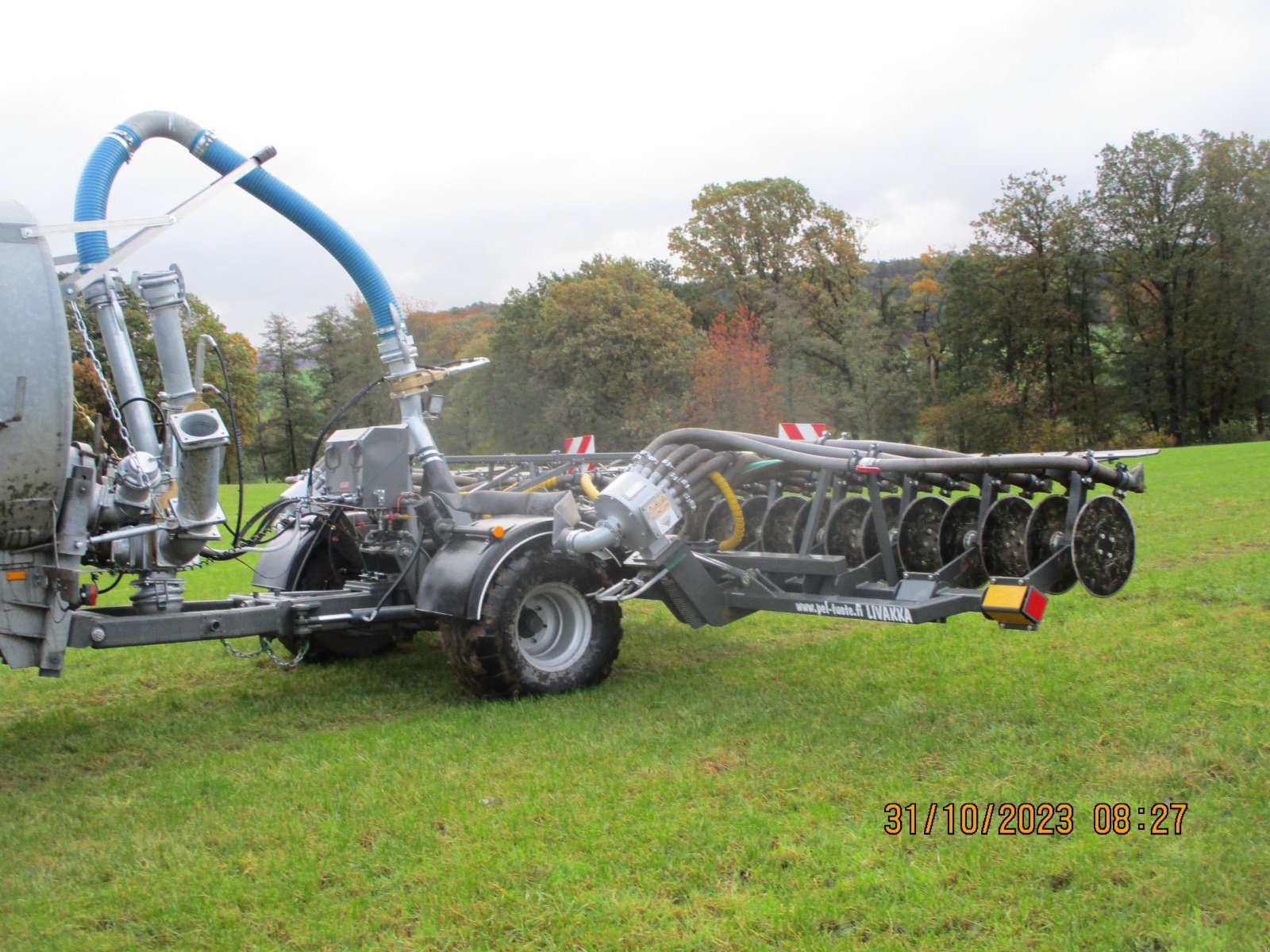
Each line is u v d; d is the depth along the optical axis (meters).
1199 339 52.88
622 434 44.34
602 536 5.46
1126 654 5.90
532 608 5.88
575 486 7.45
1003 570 5.35
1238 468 20.39
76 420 5.79
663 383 45.25
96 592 5.04
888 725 4.83
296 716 5.69
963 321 56.34
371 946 2.99
